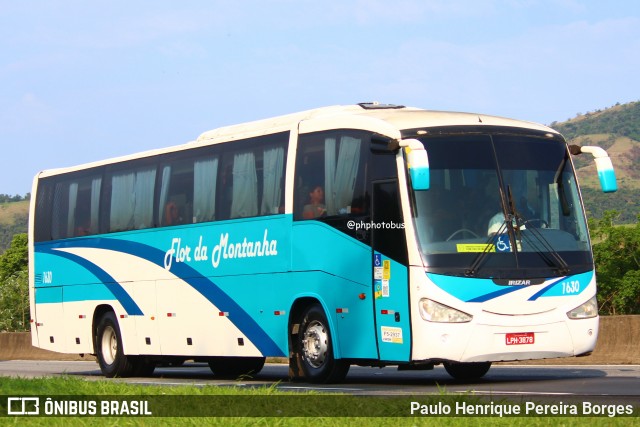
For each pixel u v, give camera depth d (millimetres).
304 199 20375
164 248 24328
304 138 20625
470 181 18375
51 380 18422
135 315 25250
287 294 20625
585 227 19062
